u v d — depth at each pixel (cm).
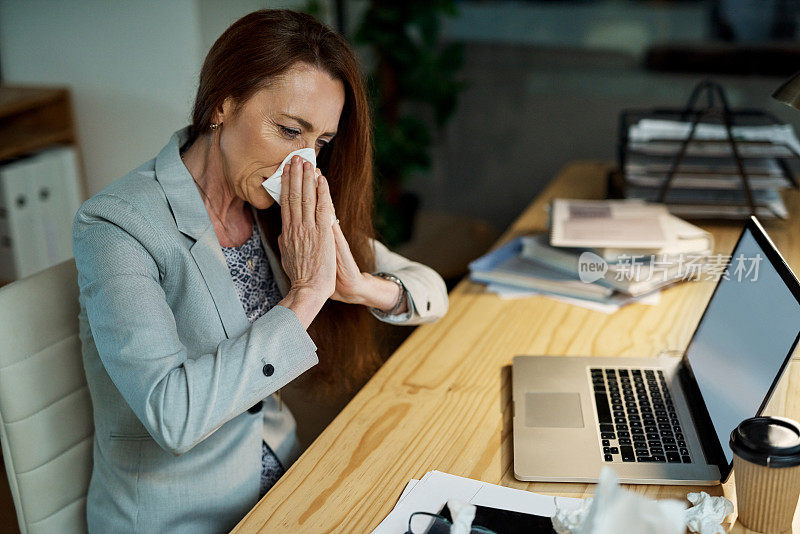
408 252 289
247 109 110
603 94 325
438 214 333
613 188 218
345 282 129
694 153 196
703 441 111
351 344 144
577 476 105
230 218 127
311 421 158
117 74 261
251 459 123
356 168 131
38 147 268
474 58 333
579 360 135
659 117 227
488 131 342
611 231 170
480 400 126
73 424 128
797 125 304
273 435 132
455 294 167
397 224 294
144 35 252
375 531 96
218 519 120
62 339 126
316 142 118
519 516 97
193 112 119
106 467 121
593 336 147
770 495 92
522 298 164
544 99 331
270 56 108
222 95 111
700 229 176
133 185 116
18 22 264
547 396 124
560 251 170
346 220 136
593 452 109
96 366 118
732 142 187
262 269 132
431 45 308
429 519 97
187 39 249
